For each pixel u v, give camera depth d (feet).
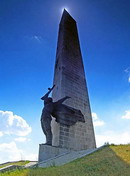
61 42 80.59
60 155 45.73
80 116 64.64
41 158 47.78
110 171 25.02
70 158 40.22
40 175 25.82
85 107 69.46
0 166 60.44
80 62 80.48
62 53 74.64
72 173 25.84
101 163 29.68
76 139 58.85
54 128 59.47
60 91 64.54
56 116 58.18
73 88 69.31
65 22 88.07
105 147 42.52
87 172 25.79
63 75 68.54
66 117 59.57
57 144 54.19
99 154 36.68
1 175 29.17
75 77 73.26
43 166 37.58
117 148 39.70
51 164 37.58
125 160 29.99
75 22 94.84
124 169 25.30
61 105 60.18
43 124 54.13
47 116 54.80
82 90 72.84
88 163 31.01
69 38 83.25
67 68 72.13
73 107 64.69
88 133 63.98
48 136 52.19
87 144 61.31
